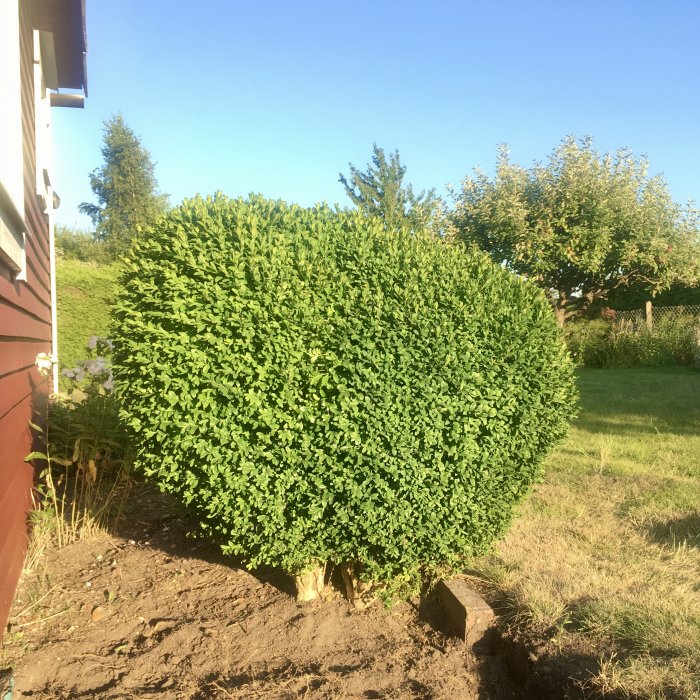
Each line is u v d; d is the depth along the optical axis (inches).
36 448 235.9
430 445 130.0
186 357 130.3
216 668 130.8
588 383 562.9
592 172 703.1
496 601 146.8
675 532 184.5
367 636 142.8
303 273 134.5
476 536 144.7
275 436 130.2
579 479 244.5
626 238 708.0
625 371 685.9
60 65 291.4
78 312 503.2
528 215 708.0
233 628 144.9
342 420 126.1
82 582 170.7
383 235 148.2
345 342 127.6
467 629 136.5
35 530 196.7
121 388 143.5
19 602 157.2
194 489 143.7
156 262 141.1
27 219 216.4
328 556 143.3
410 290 133.0
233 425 130.2
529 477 148.1
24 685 124.5
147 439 142.9
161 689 123.6
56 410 270.4
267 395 129.3
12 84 143.1
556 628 129.8
